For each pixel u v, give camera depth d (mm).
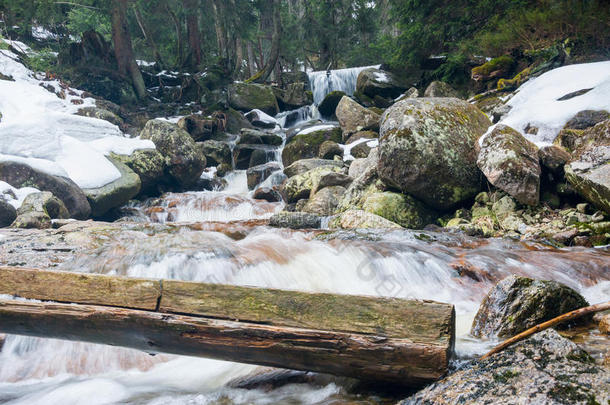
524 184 6379
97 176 9602
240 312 2293
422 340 2025
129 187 9961
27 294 2639
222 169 13570
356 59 25984
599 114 6965
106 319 2406
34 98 12984
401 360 2023
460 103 8023
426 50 15688
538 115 7766
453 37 14539
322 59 26828
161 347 2412
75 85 17453
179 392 2518
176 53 25891
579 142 6430
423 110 7457
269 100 18766
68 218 8281
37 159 8727
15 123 9438
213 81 20297
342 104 13320
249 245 5406
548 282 2824
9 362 3012
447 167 7051
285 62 32250
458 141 7262
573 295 2807
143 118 16812
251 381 2527
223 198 10398
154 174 11406
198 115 16625
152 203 10617
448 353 2006
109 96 18219
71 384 2721
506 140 6684
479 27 13531
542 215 6348
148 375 2871
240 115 17516
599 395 1572
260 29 24750
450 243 5516
